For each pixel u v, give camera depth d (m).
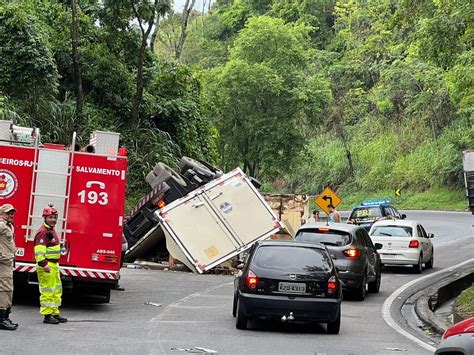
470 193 30.70
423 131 83.50
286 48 65.50
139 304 18.61
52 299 14.92
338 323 15.02
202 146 46.75
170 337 13.69
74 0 37.16
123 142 39.50
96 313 16.77
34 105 35.28
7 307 13.82
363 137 87.94
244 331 14.89
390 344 14.12
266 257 15.02
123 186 17.17
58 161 17.02
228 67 63.50
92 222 17.03
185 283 23.91
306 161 68.06
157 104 42.84
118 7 38.41
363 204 40.44
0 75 34.94
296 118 67.88
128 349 12.27
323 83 66.19
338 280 15.02
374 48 33.44
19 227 16.80
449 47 25.89
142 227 28.25
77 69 37.09
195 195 26.89
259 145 64.06
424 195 78.00
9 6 35.56
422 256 28.89
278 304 14.59
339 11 101.38
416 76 83.56
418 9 27.28
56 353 11.68
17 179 16.88
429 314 18.03
